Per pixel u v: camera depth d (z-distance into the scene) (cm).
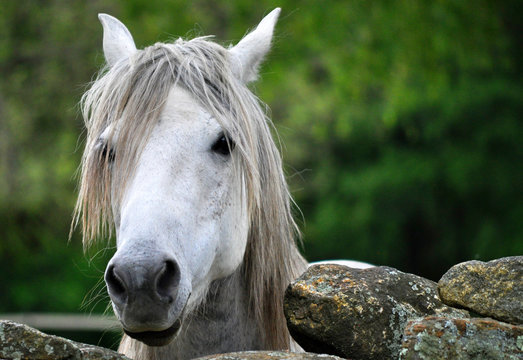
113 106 487
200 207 467
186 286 440
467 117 2573
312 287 415
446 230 2697
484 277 392
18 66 2256
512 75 2569
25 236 2350
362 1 1847
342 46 1873
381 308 403
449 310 411
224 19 2012
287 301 421
